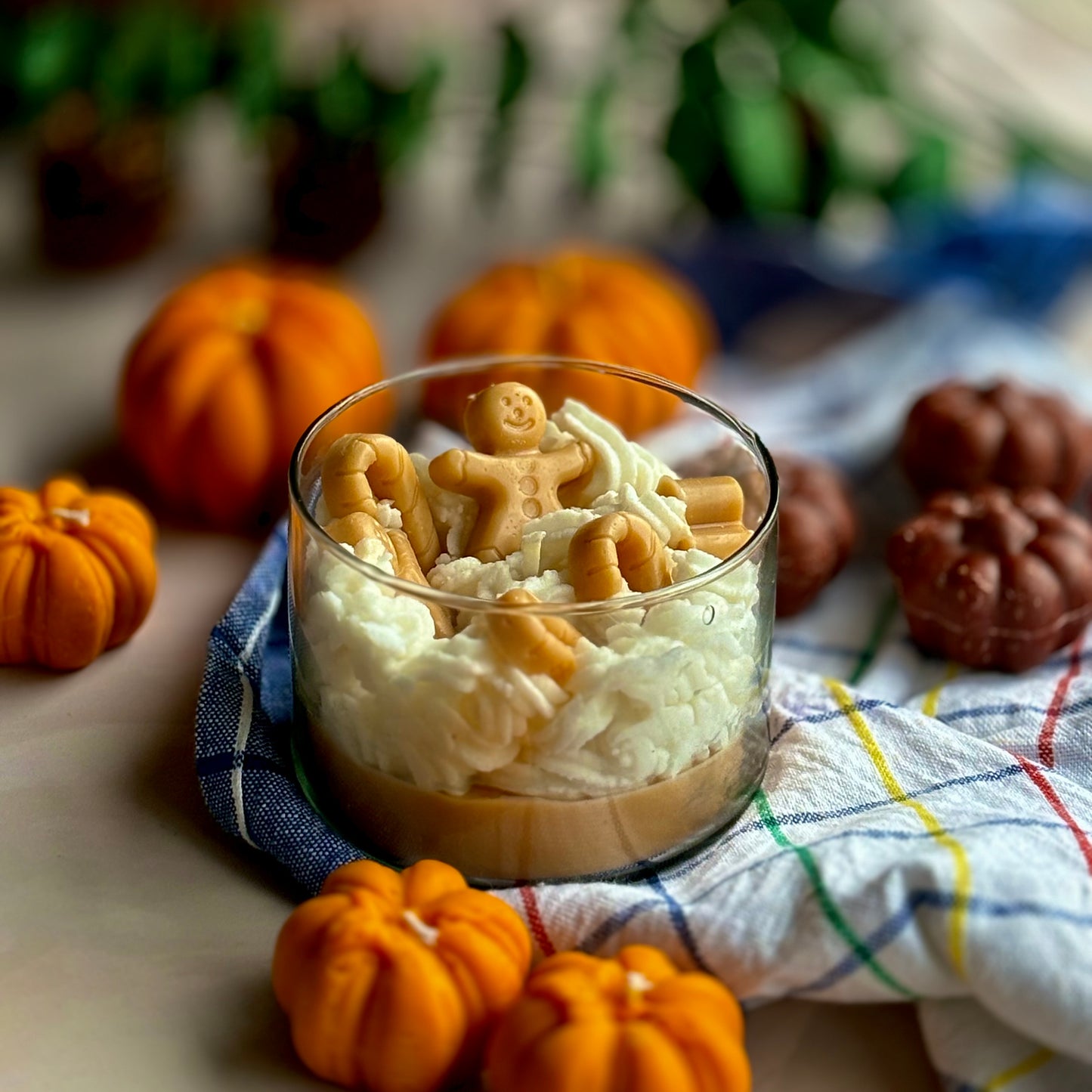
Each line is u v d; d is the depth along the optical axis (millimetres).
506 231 720
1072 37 842
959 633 508
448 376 521
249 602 496
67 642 495
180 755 481
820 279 673
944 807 452
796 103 669
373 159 668
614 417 533
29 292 662
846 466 584
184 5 651
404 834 444
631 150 751
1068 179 701
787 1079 423
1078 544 512
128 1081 413
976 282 672
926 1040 423
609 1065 396
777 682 496
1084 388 618
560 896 433
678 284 678
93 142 657
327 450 464
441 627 438
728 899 426
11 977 429
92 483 580
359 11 754
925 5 826
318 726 451
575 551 437
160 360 565
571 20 808
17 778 472
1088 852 436
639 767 432
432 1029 405
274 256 688
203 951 437
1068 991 409
